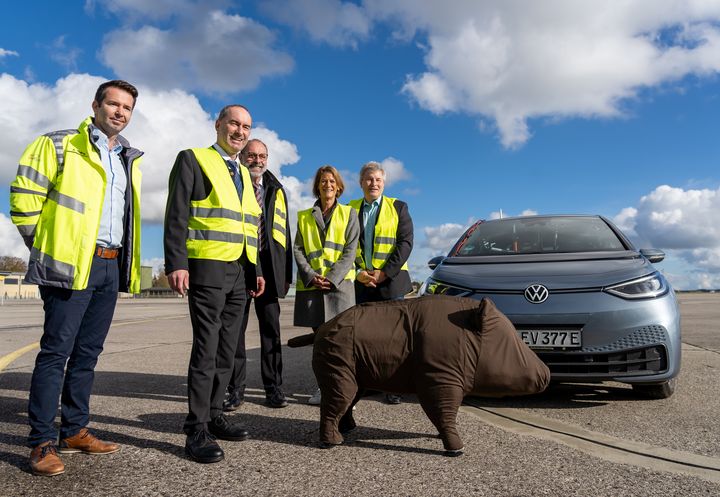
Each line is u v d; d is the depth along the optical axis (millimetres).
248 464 3010
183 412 4254
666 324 4109
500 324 3170
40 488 2656
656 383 4250
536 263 4805
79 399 3221
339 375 3203
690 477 2742
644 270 4473
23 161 2973
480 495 2531
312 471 2885
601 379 4070
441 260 5543
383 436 3547
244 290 3723
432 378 3072
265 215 4617
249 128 3766
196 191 3502
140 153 3523
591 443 3336
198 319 3365
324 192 4840
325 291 4734
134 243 3453
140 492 2604
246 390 5234
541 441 3383
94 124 3254
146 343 9398
